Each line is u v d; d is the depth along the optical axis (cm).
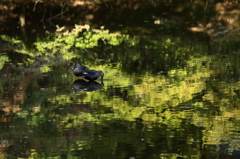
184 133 772
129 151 685
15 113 909
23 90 1111
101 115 891
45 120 859
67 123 838
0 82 1201
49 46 1809
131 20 2712
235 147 697
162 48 1808
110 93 1082
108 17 2862
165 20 2648
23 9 2600
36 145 717
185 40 2008
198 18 2716
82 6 3166
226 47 1819
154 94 1067
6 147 707
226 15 2789
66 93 1082
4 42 1917
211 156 660
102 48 1802
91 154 675
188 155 668
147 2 3259
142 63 1499
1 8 2923
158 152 680
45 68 1411
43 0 3006
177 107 946
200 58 1587
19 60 1534
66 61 1527
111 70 1385
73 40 1958
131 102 992
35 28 2467
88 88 1137
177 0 3259
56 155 670
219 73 1320
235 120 845
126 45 1875
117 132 779
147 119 860
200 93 1070
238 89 1105
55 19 2844
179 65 1461
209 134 763
